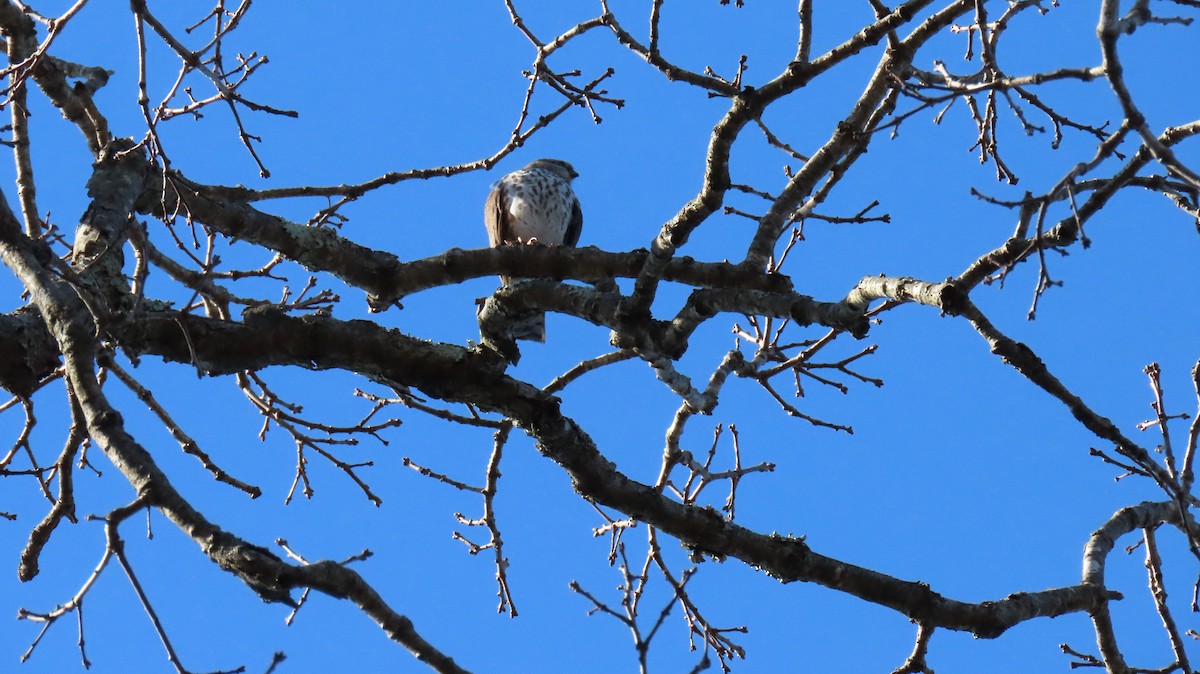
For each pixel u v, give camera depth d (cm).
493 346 1086
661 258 979
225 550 635
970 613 1049
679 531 1038
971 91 741
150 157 841
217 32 1009
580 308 1053
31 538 836
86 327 738
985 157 1127
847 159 1088
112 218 984
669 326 1038
